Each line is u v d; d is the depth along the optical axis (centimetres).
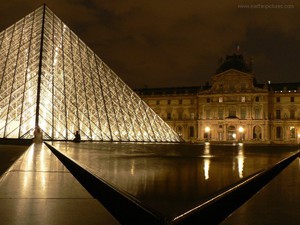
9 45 7725
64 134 6291
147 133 8125
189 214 569
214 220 602
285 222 509
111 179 1009
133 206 641
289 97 18350
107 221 530
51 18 8281
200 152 3397
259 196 716
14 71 6900
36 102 6272
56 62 7388
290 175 1156
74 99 6994
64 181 945
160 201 672
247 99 18412
